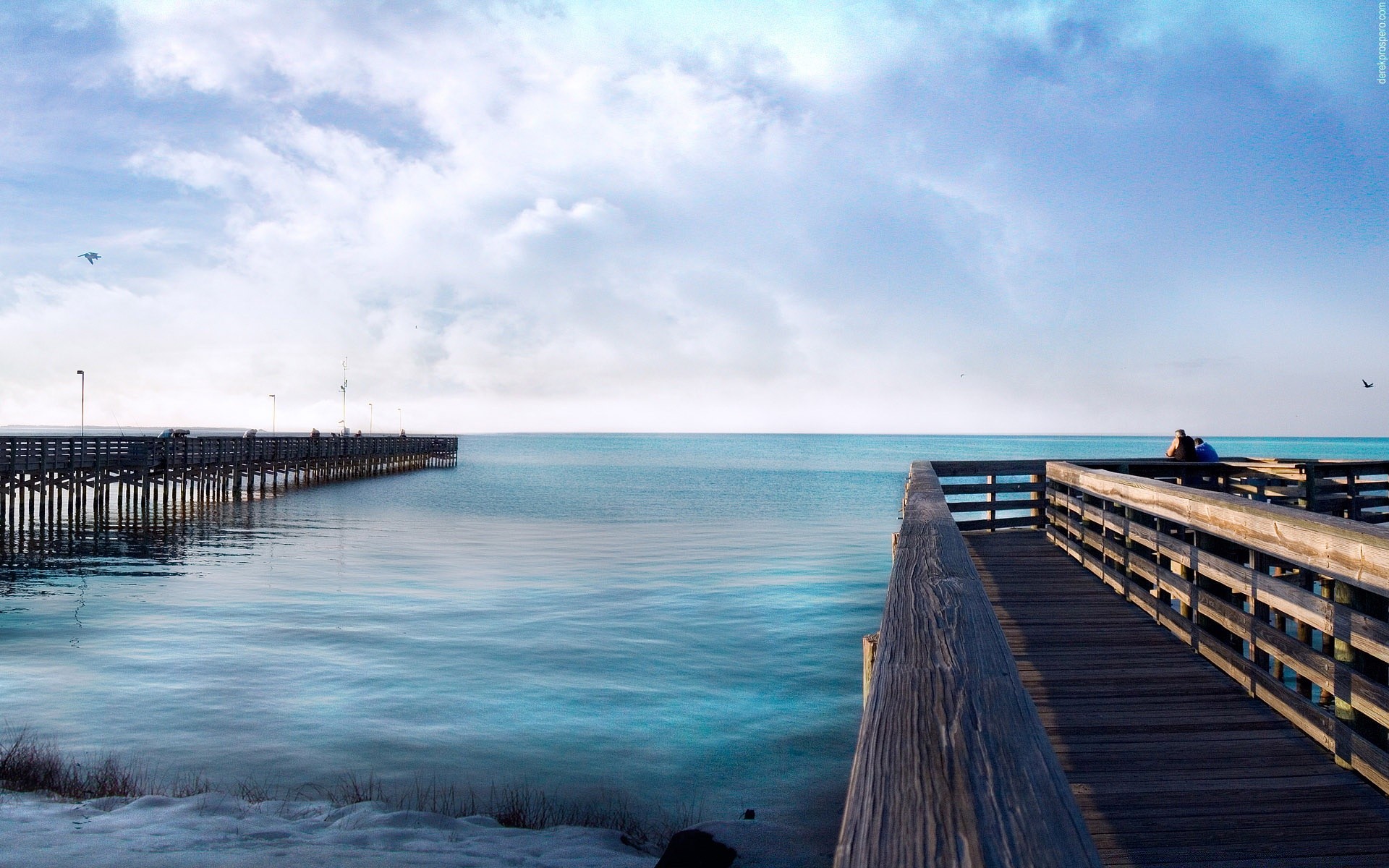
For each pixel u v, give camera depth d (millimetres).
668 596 18781
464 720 10695
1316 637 9453
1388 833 3582
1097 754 4453
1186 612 6766
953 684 2020
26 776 8523
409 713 10922
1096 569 9398
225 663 13102
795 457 164000
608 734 10305
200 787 8484
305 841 6680
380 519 37156
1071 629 7082
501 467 103938
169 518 37281
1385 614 4098
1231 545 7707
